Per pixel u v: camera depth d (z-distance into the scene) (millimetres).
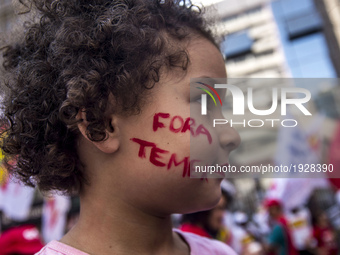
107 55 808
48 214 3736
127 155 776
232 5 13656
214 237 2328
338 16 6496
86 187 831
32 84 852
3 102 962
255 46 13047
